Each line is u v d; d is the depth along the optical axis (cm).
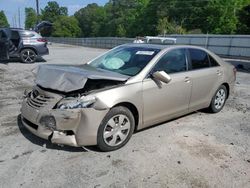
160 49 499
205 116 599
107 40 4600
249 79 1140
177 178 356
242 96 810
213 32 5925
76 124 384
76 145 390
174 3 6631
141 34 7275
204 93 569
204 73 557
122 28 8325
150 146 439
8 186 328
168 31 5312
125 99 415
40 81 425
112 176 355
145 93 443
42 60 1596
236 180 358
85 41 5600
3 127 497
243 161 407
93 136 393
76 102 382
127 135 434
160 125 529
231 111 648
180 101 512
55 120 380
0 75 1032
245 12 4828
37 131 401
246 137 495
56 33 10219
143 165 383
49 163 379
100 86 420
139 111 442
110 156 403
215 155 420
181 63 520
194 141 465
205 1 6194
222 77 607
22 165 372
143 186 338
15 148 418
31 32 1416
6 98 702
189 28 6412
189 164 391
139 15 7625
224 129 528
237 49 2619
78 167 372
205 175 366
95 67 503
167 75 442
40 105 402
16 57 1402
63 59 1716
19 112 584
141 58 484
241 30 4941
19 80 950
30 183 335
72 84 390
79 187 331
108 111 401
